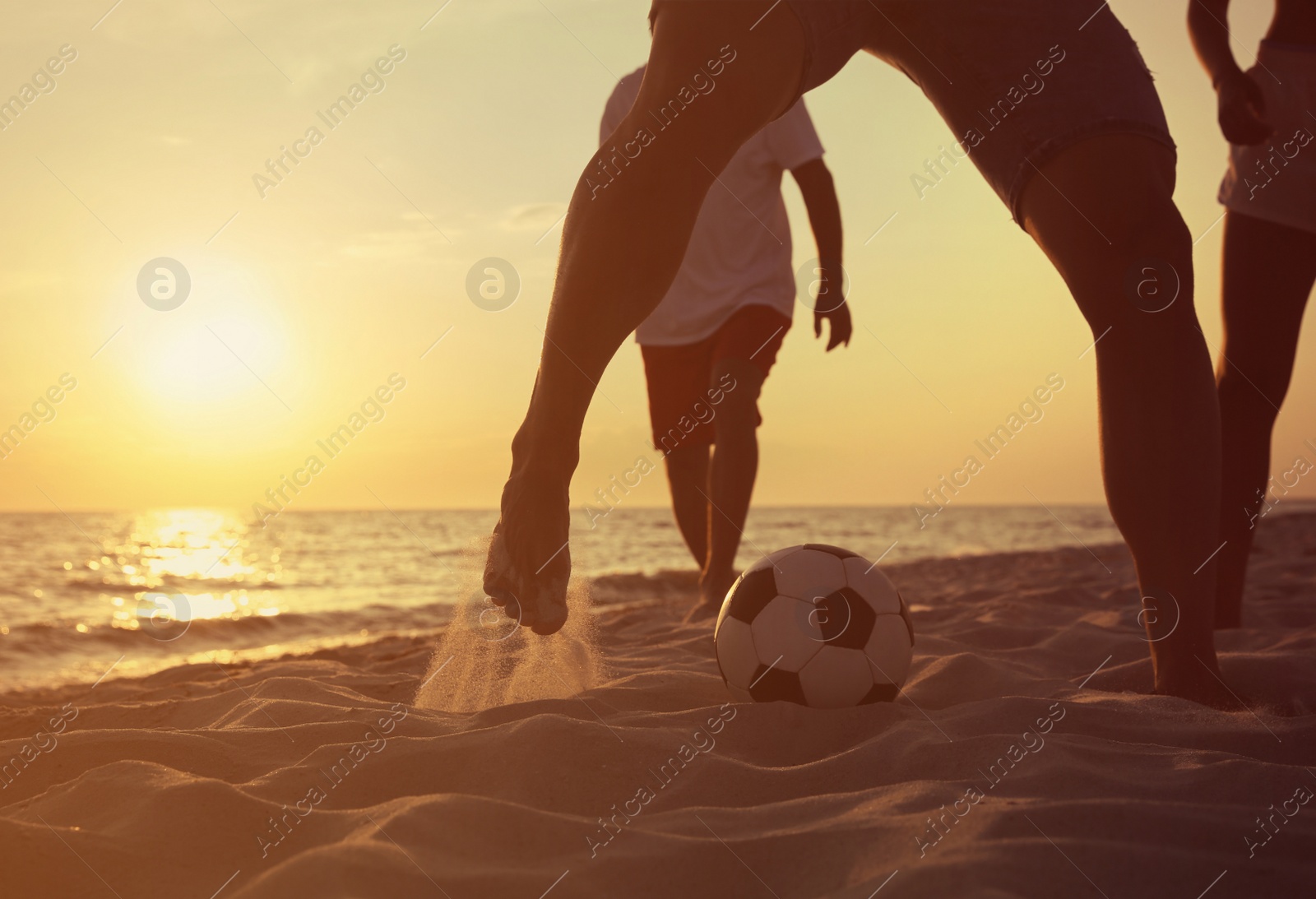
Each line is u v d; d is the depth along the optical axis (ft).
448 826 3.27
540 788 3.97
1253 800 3.63
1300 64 7.64
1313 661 6.40
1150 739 4.66
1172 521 5.32
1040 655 7.60
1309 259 7.68
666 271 4.93
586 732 4.41
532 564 4.84
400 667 8.55
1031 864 2.88
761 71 4.93
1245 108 6.86
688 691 6.03
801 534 83.20
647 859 3.15
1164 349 5.25
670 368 11.44
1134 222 5.24
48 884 2.98
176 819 3.38
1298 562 18.11
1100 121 5.32
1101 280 5.35
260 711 5.39
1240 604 8.27
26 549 66.95
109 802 3.58
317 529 109.70
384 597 28.04
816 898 2.91
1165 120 5.57
